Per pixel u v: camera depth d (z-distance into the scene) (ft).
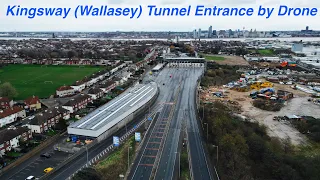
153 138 570.46
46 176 419.95
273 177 451.53
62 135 572.51
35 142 530.68
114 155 489.26
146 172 439.22
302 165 463.83
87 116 616.80
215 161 478.18
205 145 541.34
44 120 586.04
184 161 474.49
